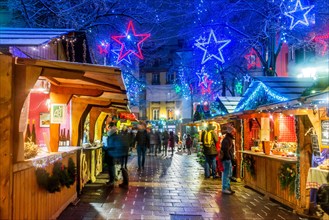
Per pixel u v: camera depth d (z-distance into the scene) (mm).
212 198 9633
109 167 11320
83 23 15812
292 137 11062
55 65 5109
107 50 16953
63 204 7629
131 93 29156
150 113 56250
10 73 4594
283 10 16688
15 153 4703
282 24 17844
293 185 8031
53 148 7012
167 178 13703
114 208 8141
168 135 30031
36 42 6117
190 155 28859
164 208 8297
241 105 14938
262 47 19828
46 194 6180
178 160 23172
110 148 11258
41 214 5875
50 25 15461
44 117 9062
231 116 11336
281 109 7605
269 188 9664
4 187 4410
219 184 12258
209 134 13766
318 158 7570
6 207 4395
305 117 7910
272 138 11578
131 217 7371
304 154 7867
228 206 8625
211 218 7441
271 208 8445
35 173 5543
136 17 17422
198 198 9609
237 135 13039
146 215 7574
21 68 4875
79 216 7320
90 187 11008
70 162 7398
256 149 11102
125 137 11445
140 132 17141
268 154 10023
